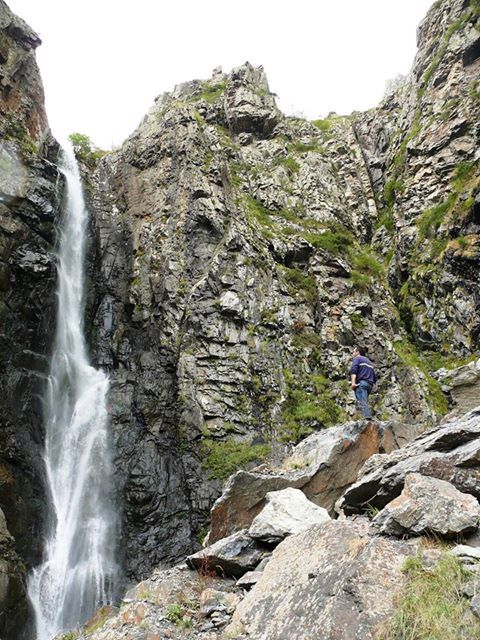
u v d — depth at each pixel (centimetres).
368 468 764
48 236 2295
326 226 2925
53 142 2834
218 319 2197
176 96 3788
